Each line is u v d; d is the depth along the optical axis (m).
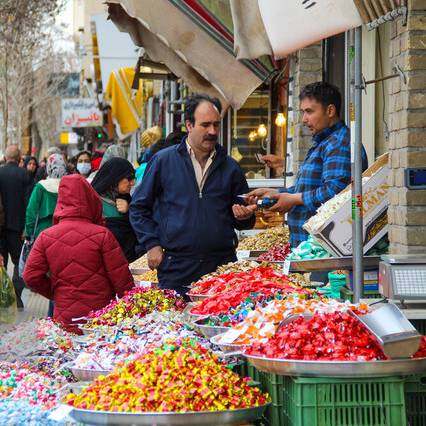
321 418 4.23
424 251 6.52
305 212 7.52
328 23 5.78
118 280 7.52
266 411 4.72
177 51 9.96
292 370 4.21
